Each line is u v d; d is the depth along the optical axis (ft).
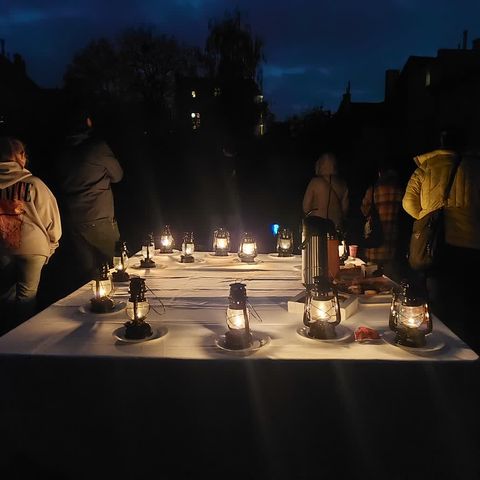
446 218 10.53
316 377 5.26
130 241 30.58
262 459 5.35
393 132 62.23
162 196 51.52
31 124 43.73
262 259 12.17
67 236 14.06
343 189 15.44
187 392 5.34
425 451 5.27
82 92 67.36
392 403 5.24
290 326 6.68
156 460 5.38
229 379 5.30
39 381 5.40
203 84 75.61
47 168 37.50
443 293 10.64
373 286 8.45
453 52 40.04
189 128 73.05
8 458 5.39
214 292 8.70
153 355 5.43
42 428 5.43
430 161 10.68
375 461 5.29
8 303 10.16
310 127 73.36
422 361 5.21
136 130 62.75
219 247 12.53
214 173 62.44
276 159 67.05
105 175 13.41
